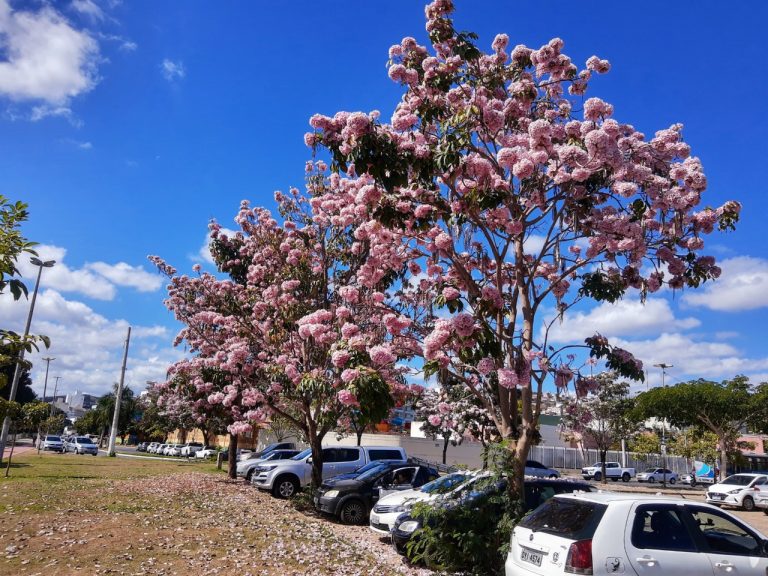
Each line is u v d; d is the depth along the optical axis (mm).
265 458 23047
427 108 8031
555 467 45969
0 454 27047
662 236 8641
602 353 8406
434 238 8711
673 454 46156
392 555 9664
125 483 18203
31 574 6984
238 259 18297
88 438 50125
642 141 8766
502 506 7637
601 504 5707
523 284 8492
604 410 34500
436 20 8203
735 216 8367
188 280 17469
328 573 7836
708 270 8484
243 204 16609
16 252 4770
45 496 13992
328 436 35500
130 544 8656
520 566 5922
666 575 5391
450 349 7488
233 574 7426
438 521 7691
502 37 8938
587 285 8594
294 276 14656
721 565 5590
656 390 33312
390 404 7152
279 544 9203
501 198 7559
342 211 10422
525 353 7723
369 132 7000
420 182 8289
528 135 8062
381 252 9484
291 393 14969
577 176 7465
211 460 46062
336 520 13289
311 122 7430
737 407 30500
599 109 7590
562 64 8656
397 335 8977
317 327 10156
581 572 5246
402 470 13617
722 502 22547
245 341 15586
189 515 11797
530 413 8055
